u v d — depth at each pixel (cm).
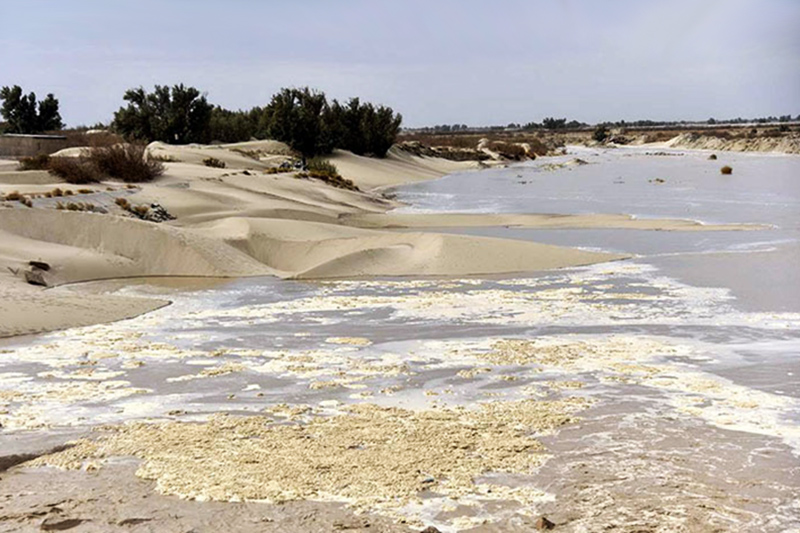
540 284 1841
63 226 2134
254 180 3597
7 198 2438
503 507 700
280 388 1071
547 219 3106
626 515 684
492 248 2152
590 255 2166
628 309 1549
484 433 887
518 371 1139
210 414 966
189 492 723
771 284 1789
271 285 1884
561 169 6856
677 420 930
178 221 2639
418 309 1573
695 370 1138
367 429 896
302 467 782
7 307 1480
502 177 5950
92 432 900
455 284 1861
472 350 1254
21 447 855
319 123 5859
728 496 723
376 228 2938
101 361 1209
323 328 1418
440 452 825
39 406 997
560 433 888
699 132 14188
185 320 1497
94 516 679
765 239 2520
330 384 1080
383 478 755
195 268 2023
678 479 763
